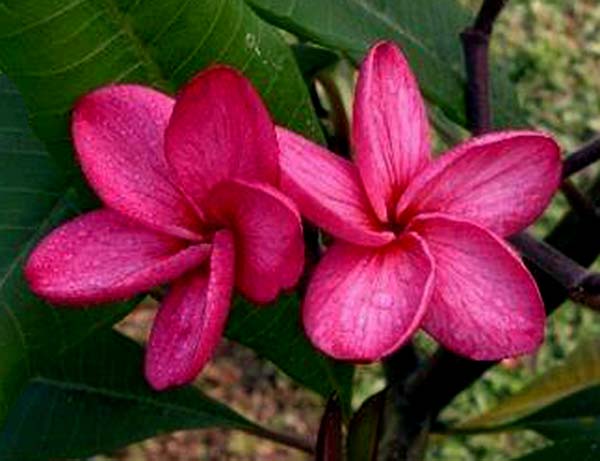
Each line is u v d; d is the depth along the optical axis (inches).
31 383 28.9
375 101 19.8
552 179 19.7
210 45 21.1
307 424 64.4
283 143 19.5
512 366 64.7
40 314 22.2
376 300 19.0
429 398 28.2
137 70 20.9
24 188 23.2
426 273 19.0
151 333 19.5
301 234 18.6
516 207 19.8
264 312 23.5
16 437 28.7
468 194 19.9
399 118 20.1
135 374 29.2
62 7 20.1
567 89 78.0
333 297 19.0
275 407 64.8
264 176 18.9
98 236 19.9
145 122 19.7
